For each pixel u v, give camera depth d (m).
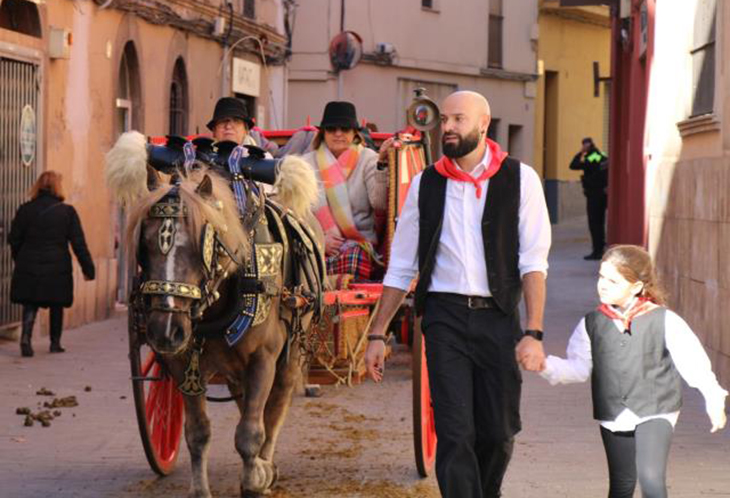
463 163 8.92
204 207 9.11
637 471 8.46
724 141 17.55
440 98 49.88
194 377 9.91
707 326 17.80
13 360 18.89
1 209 20.64
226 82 34.03
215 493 11.01
